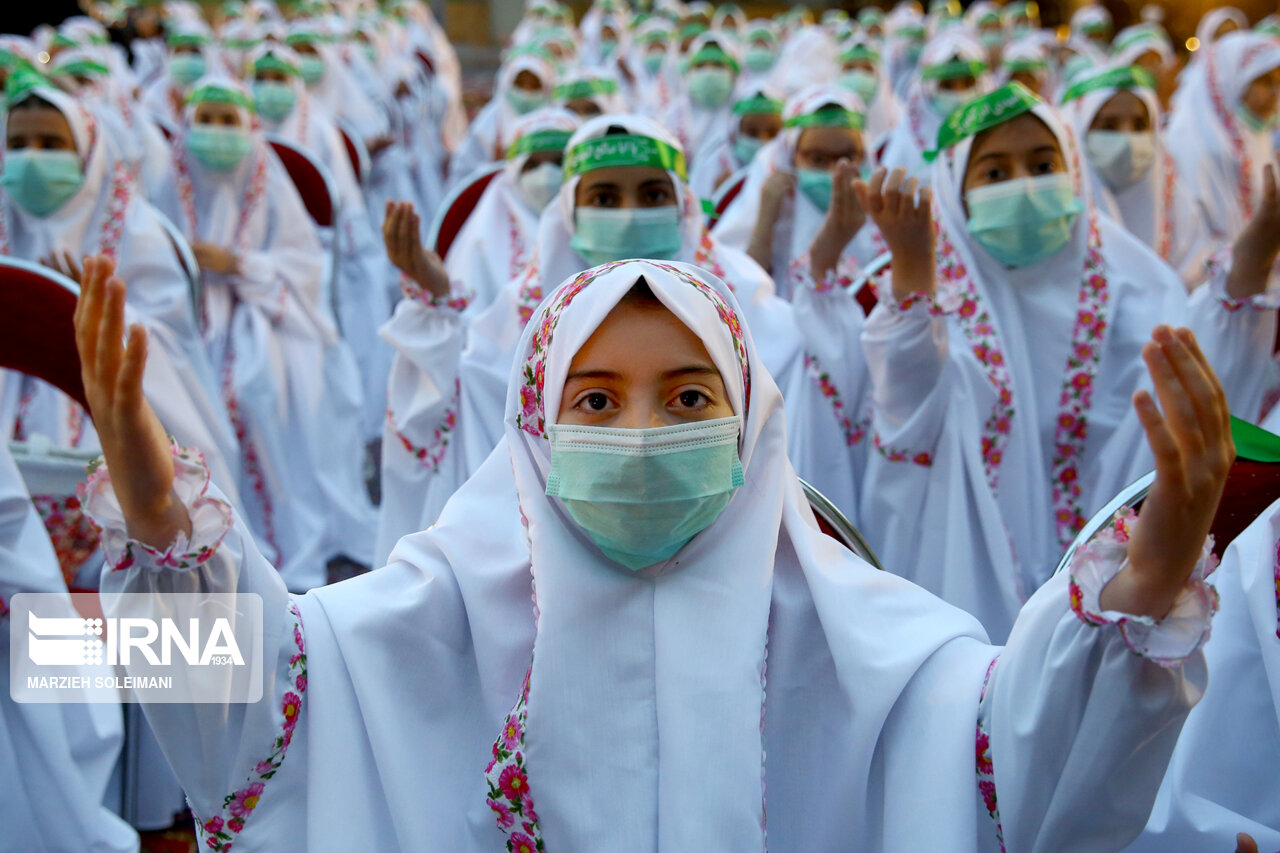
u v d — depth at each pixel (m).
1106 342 2.38
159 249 2.99
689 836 1.02
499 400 2.35
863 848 1.14
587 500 1.07
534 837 1.08
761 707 1.08
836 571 1.17
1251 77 4.48
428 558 1.21
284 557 3.32
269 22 7.69
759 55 8.17
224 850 1.09
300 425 3.39
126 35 9.04
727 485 1.10
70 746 1.71
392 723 1.13
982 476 2.19
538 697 1.07
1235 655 1.48
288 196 3.61
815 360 2.38
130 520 0.97
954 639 1.14
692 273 1.22
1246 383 2.32
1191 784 1.47
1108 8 12.20
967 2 13.63
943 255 2.38
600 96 4.85
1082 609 0.94
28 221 2.98
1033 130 2.27
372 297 4.77
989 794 1.04
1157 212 3.33
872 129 6.21
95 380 0.92
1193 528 0.89
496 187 3.28
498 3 14.15
